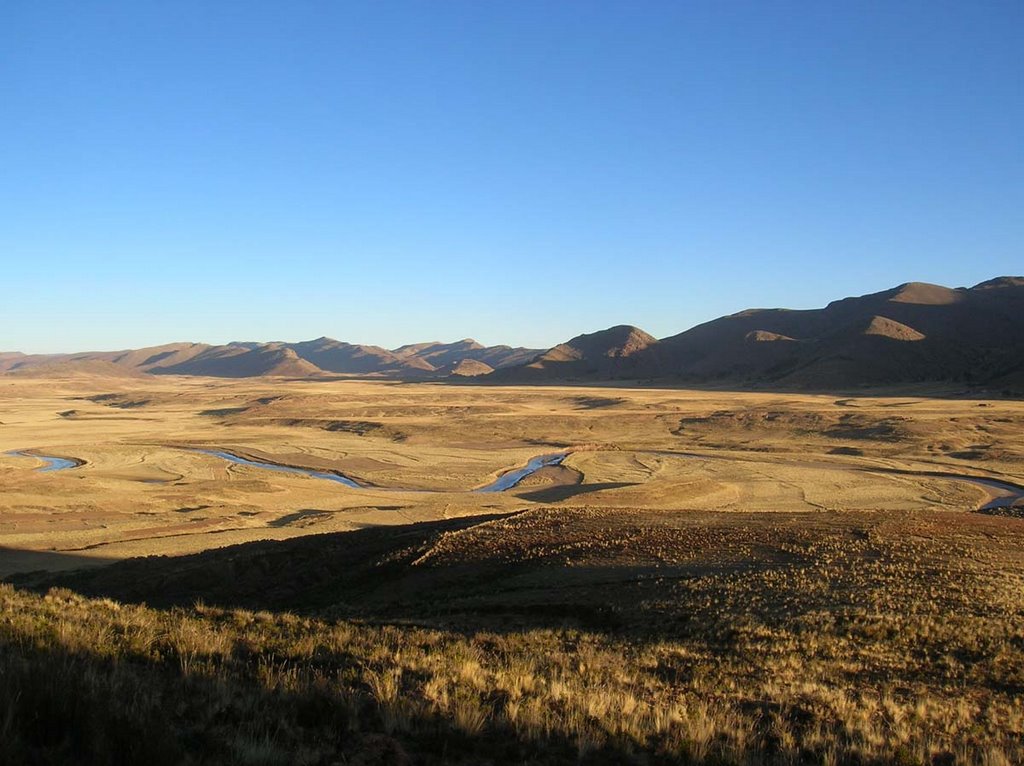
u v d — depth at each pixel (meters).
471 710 9.08
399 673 10.88
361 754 7.62
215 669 10.27
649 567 26.03
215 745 7.21
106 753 6.39
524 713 9.31
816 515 37.25
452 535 33.25
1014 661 15.39
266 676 9.99
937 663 15.41
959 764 9.46
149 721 6.97
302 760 7.24
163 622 15.03
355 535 36.28
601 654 15.07
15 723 6.58
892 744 9.98
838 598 20.16
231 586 30.11
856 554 26.64
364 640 14.64
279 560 32.16
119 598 29.12
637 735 9.11
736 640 16.95
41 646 10.01
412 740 8.28
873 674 14.71
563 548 29.73
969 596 20.28
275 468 88.00
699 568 25.38
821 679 14.08
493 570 28.22
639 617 19.91
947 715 11.93
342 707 8.78
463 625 19.84
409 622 20.02
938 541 29.12
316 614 24.19
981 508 61.97
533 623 20.23
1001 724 11.75
